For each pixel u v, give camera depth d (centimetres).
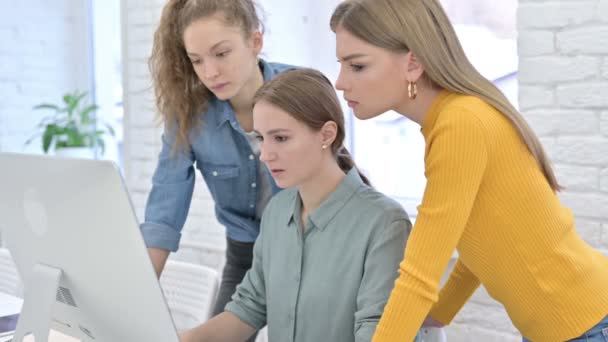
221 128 186
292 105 143
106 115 440
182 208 190
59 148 412
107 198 116
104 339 134
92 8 438
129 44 341
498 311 246
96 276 126
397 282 123
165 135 189
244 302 164
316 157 147
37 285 136
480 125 122
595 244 221
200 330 157
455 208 121
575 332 132
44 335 135
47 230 131
